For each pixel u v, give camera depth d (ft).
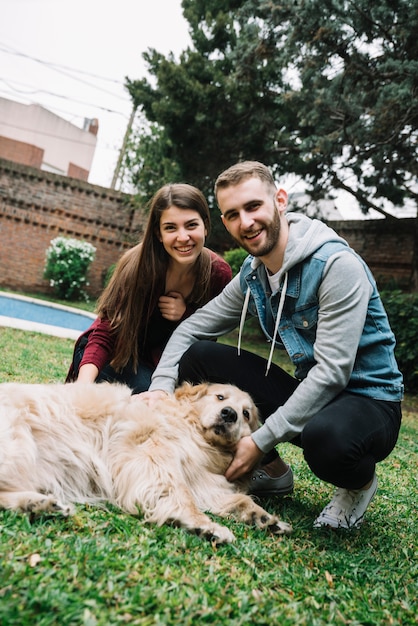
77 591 4.45
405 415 21.72
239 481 8.48
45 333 25.03
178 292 10.14
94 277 48.75
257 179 7.38
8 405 7.02
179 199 8.95
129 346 9.72
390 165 30.12
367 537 7.55
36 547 5.11
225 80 33.55
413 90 23.38
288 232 7.64
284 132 35.12
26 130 89.40
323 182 33.86
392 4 23.26
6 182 44.96
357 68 24.94
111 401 7.84
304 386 7.25
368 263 39.58
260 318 8.37
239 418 8.25
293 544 6.76
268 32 27.96
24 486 6.64
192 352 9.15
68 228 47.42
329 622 4.84
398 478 11.91
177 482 7.14
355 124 26.00
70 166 94.79
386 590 5.76
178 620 4.30
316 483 10.39
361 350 7.41
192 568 5.39
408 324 27.30
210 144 35.73
